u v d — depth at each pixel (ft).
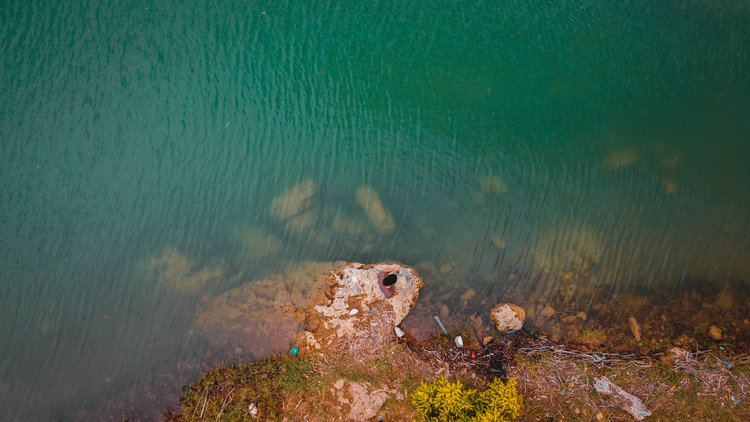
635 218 36.99
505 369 32.58
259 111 39.04
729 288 35.04
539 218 36.88
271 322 33.78
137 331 34.04
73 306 34.47
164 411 32.22
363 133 38.65
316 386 31.89
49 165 36.63
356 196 37.19
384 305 33.65
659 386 32.01
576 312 34.42
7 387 32.81
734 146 38.42
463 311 34.32
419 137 38.45
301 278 34.88
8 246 35.09
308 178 37.76
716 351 33.19
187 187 37.27
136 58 39.14
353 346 32.78
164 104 38.50
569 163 38.17
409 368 32.45
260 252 35.83
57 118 37.52
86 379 33.04
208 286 35.01
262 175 37.81
